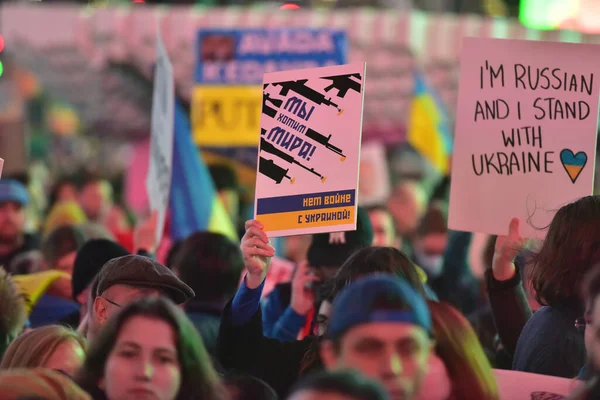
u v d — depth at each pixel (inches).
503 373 318.3
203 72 775.1
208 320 424.2
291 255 594.6
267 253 361.4
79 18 816.3
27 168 835.4
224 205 784.9
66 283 485.1
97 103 873.5
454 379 288.8
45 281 479.5
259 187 383.6
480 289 558.6
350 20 791.1
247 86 772.6
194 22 791.7
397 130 832.9
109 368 278.4
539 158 412.8
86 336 391.2
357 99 374.3
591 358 276.8
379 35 791.1
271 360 367.9
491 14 895.1
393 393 254.7
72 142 975.0
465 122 417.7
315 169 377.1
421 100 812.6
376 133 836.6
